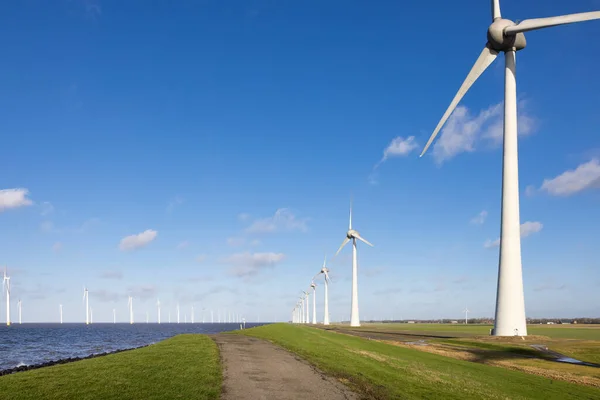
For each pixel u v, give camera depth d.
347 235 115.88
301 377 21.08
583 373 36.16
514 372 33.56
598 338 71.94
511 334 51.91
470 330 115.69
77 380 18.17
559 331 102.75
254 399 16.30
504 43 51.25
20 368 35.97
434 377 25.48
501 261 52.34
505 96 52.47
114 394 15.89
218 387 17.89
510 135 51.97
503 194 52.31
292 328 61.41
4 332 164.00
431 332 98.44
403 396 18.66
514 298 51.78
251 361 25.72
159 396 15.77
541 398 24.31
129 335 133.62
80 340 101.19
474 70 51.66
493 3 52.91
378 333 88.50
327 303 151.50
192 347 31.73
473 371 31.41
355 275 118.12
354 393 18.16
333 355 30.39
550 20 48.12
